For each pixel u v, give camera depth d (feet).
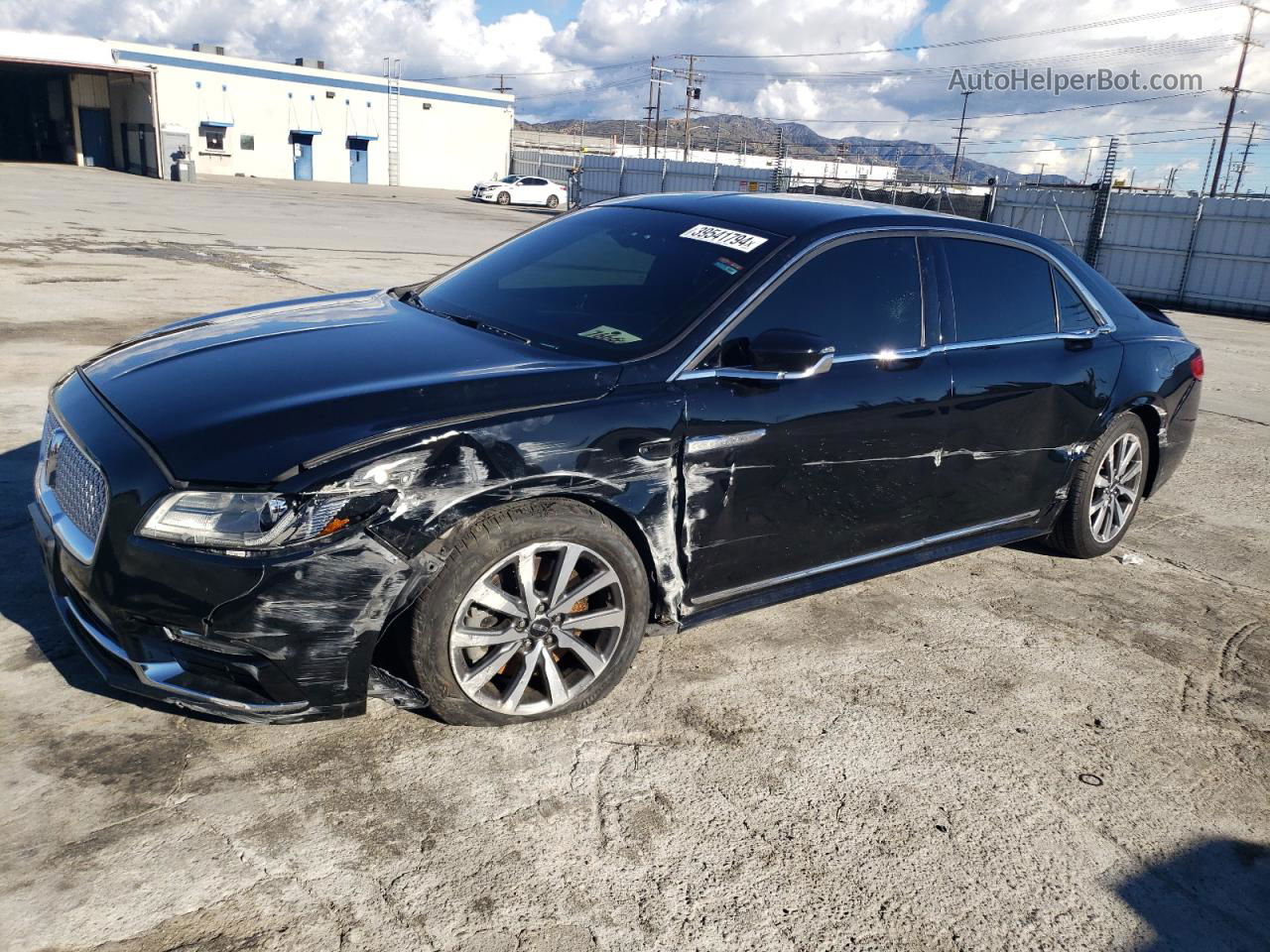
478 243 65.77
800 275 10.87
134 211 68.54
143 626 7.86
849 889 7.78
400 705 8.77
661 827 8.25
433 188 175.52
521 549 8.79
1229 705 11.29
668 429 9.53
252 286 36.35
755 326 10.39
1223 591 14.74
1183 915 7.87
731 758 9.34
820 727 10.02
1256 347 46.62
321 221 74.13
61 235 48.47
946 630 12.61
